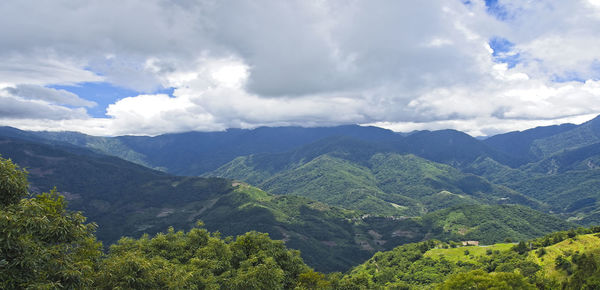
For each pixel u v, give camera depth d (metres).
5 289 25.59
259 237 91.69
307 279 87.25
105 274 38.72
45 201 34.75
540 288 107.25
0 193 31.98
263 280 68.38
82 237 35.75
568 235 168.88
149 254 74.69
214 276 69.12
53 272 28.67
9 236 25.97
